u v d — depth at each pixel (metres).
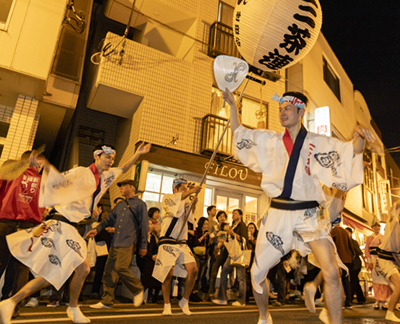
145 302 4.81
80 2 7.68
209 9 9.05
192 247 5.61
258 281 2.05
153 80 7.67
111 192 8.04
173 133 7.62
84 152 8.88
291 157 2.07
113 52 7.31
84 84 9.49
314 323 3.23
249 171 8.43
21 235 2.37
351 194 13.20
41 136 8.66
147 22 8.95
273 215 2.06
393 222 4.25
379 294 5.46
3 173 2.20
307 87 10.66
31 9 5.80
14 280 3.03
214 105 8.52
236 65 2.38
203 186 7.73
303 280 6.78
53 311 3.46
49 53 5.80
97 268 5.55
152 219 5.43
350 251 5.85
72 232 2.46
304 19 2.58
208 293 6.03
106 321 2.74
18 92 6.21
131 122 8.11
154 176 7.50
